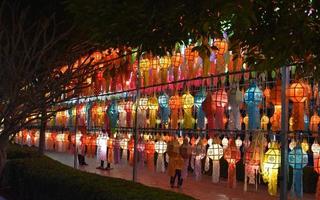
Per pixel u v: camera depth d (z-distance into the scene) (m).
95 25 3.71
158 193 6.89
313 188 14.15
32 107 6.12
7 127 6.02
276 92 6.12
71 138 13.02
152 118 8.92
